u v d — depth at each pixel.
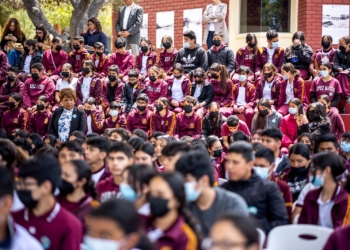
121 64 14.02
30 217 4.16
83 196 4.98
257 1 16.75
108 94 13.12
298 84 11.88
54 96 13.27
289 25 16.58
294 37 13.27
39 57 14.39
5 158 5.95
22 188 4.09
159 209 3.95
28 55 14.55
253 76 13.25
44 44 15.09
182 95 12.59
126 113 12.71
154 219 4.07
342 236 4.27
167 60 13.91
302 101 11.85
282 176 6.90
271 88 12.23
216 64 12.37
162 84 12.63
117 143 5.62
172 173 4.05
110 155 5.59
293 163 6.68
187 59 13.40
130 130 11.85
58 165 4.20
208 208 4.56
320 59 13.12
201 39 17.64
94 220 3.33
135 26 15.08
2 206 3.56
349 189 5.05
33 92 13.08
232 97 12.41
